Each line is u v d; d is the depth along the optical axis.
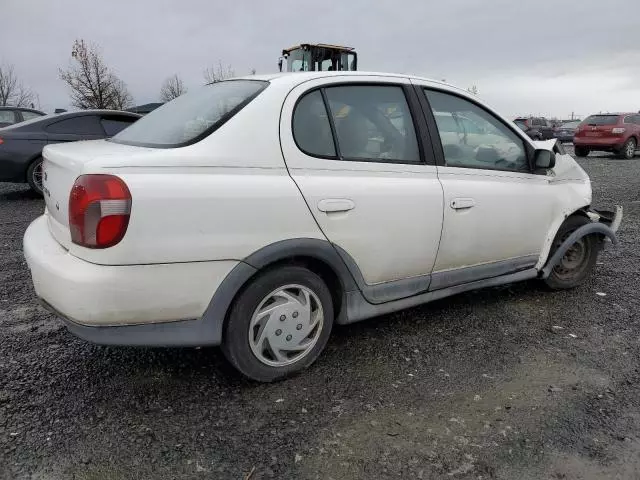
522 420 2.47
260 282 2.60
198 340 2.48
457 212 3.26
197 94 3.20
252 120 2.58
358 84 3.01
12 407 2.50
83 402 2.56
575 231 4.01
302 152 2.70
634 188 10.27
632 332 3.47
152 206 2.24
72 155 2.51
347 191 2.79
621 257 5.27
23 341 3.22
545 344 3.28
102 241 2.21
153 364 2.95
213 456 2.20
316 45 15.48
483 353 3.15
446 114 3.37
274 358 2.75
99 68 26.98
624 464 2.18
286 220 2.57
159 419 2.44
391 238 2.98
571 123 34.84
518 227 3.64
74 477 2.06
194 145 2.45
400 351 3.15
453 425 2.43
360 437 2.33
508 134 3.70
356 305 2.99
